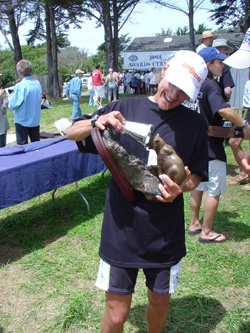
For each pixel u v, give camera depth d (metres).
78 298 2.62
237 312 2.46
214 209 3.35
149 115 1.72
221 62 3.04
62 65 70.50
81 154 4.08
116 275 1.71
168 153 1.56
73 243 3.55
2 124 6.14
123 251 1.70
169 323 2.39
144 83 26.56
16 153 3.74
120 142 1.65
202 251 3.29
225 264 3.06
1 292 2.76
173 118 1.71
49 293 2.74
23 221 4.11
